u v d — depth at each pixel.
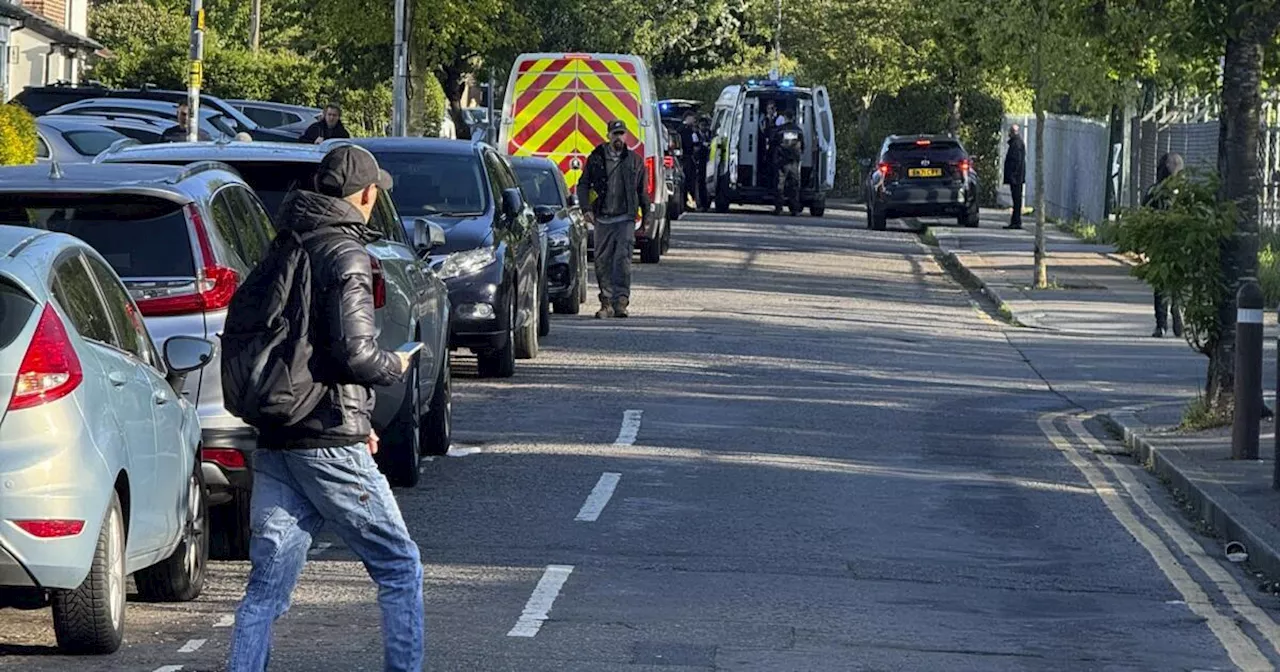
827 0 141.50
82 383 18.09
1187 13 37.69
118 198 23.00
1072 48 67.81
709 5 168.38
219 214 23.98
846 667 19.45
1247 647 20.91
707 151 118.19
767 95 114.50
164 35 155.88
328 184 16.52
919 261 83.44
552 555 24.67
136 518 19.38
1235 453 32.78
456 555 24.55
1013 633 21.25
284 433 16.36
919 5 74.75
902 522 27.67
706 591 22.83
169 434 20.59
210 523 24.45
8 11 107.69
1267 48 41.16
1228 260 36.59
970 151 135.50
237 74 125.88
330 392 16.39
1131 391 43.91
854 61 139.88
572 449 33.19
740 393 40.81
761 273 73.00
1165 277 36.34
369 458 16.78
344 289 16.25
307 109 96.00
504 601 22.06
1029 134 132.00
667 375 43.31
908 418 38.41
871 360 47.94
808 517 27.72
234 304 16.42
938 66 132.00
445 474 30.66
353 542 16.80
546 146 68.38
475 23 102.56
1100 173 99.44
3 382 17.58
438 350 31.81
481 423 35.94
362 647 19.81
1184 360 49.88
